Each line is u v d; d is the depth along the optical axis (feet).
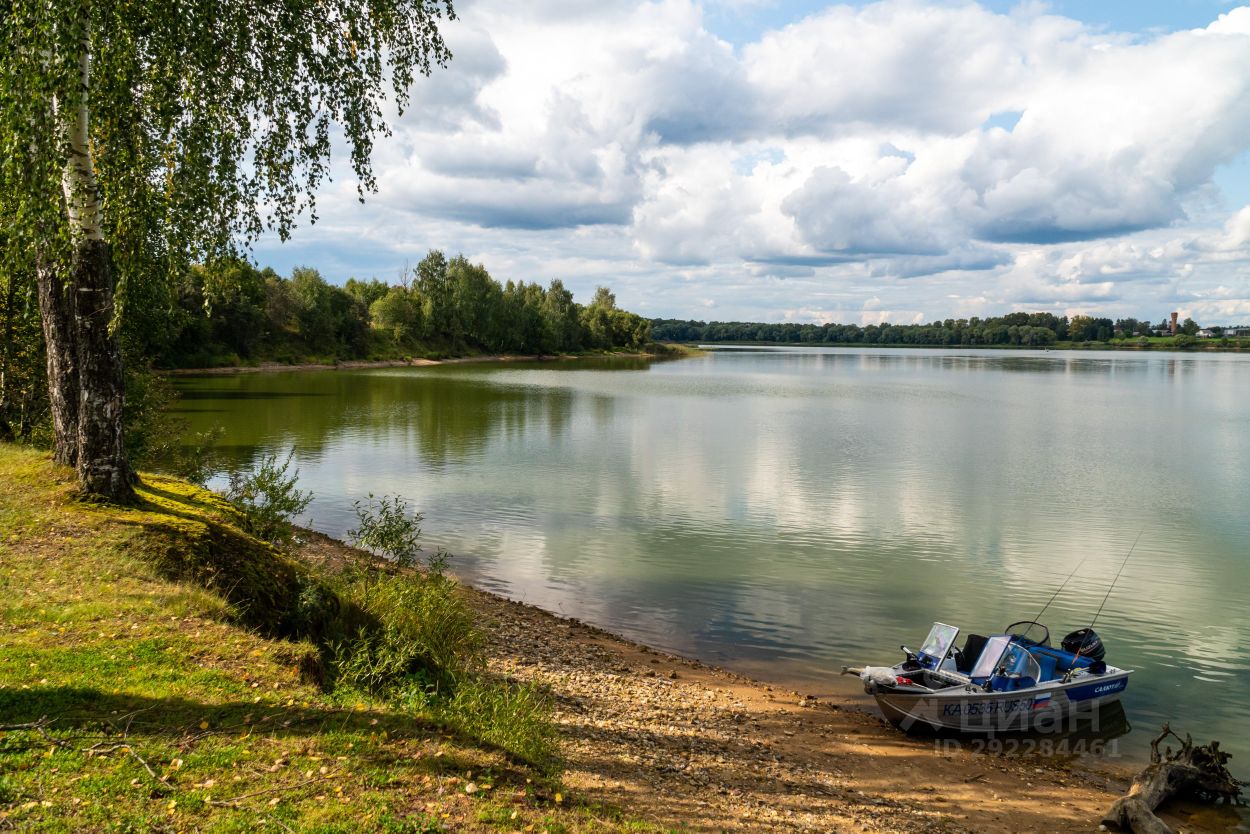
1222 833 32.73
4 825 17.34
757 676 48.06
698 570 68.85
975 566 71.20
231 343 343.67
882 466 124.57
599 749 32.91
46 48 28.73
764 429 169.99
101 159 35.14
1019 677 42.73
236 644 29.04
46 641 26.68
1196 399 257.55
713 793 30.48
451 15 45.24
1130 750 40.37
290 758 22.15
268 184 43.16
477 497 96.89
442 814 20.85
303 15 41.47
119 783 19.42
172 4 35.29
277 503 48.73
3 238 32.58
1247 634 55.77
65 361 43.91
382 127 45.73
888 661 50.85
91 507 38.63
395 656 31.94
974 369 481.87
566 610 58.49
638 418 188.24
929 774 36.63
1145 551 76.79
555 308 589.73
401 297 474.49
